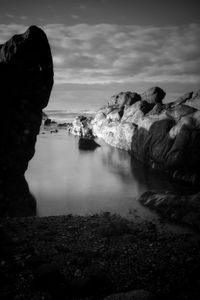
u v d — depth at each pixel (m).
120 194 24.84
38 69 21.39
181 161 29.55
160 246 14.37
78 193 24.98
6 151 20.56
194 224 17.92
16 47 19.84
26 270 11.23
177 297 10.11
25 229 15.83
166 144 32.38
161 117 36.03
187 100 39.19
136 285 10.78
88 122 64.00
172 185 27.53
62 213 20.36
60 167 34.38
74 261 12.16
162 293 10.33
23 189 22.36
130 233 16.16
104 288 10.38
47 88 22.52
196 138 28.91
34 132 23.00
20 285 10.27
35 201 22.70
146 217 19.59
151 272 11.73
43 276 10.34
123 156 41.38
